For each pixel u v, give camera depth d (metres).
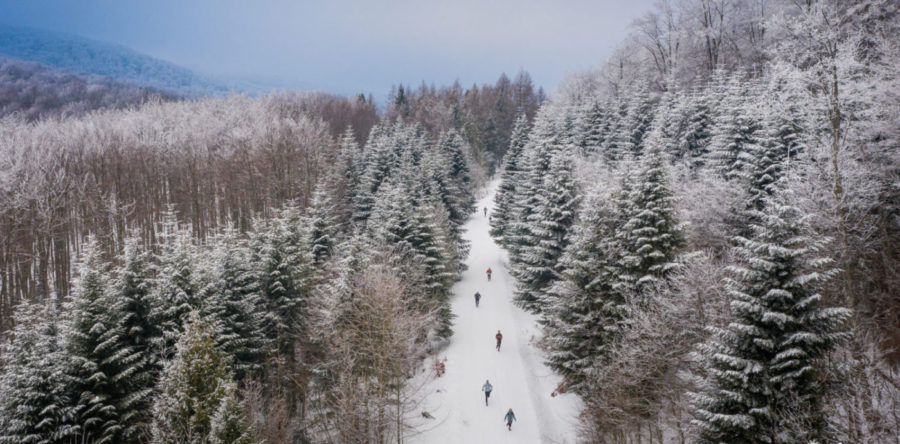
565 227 30.38
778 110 25.39
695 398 12.83
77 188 44.28
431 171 51.09
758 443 12.16
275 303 24.91
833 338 11.68
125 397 18.23
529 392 25.61
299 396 25.14
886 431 11.48
